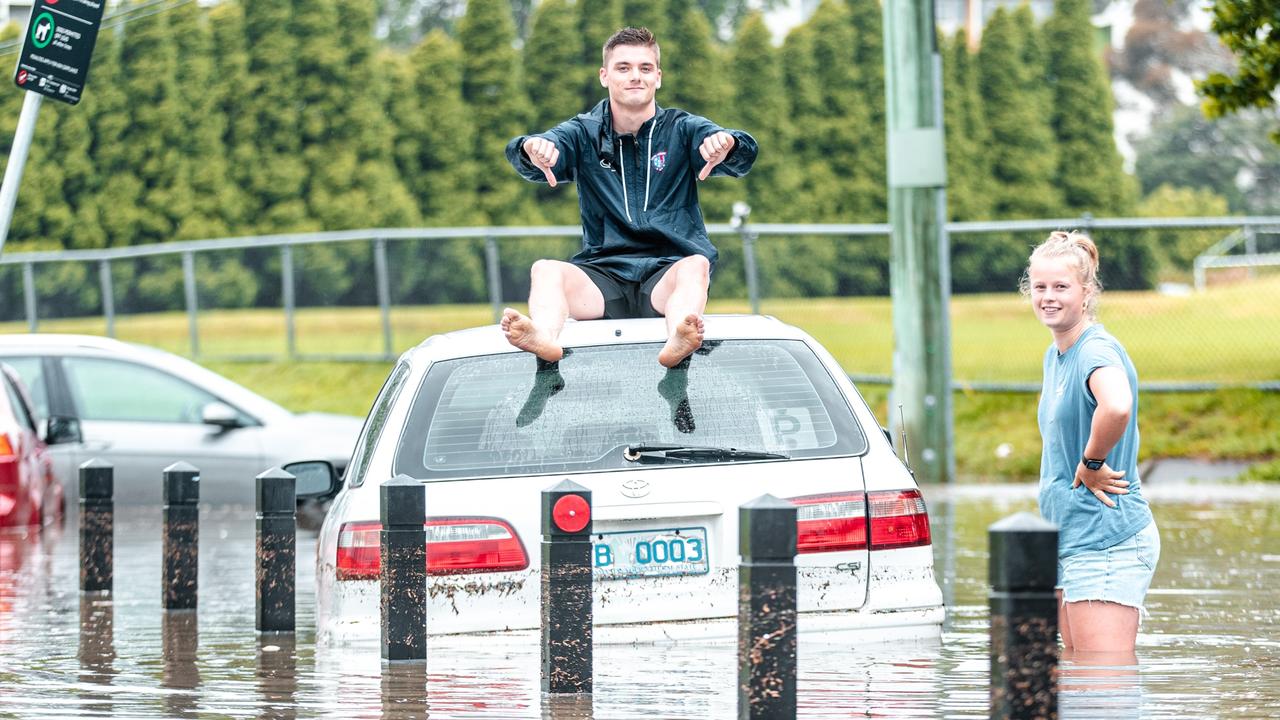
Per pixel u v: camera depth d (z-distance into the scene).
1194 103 126.06
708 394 12.59
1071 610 12.59
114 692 12.85
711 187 75.56
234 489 30.38
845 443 12.47
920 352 35.81
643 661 12.04
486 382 12.76
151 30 69.19
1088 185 83.12
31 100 21.52
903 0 35.47
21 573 22.08
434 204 73.44
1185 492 33.84
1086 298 12.49
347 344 57.78
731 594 12.16
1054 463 12.59
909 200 35.69
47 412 30.41
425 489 12.32
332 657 12.54
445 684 11.99
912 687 11.68
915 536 12.37
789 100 76.88
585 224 14.07
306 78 71.38
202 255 59.50
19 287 59.12
